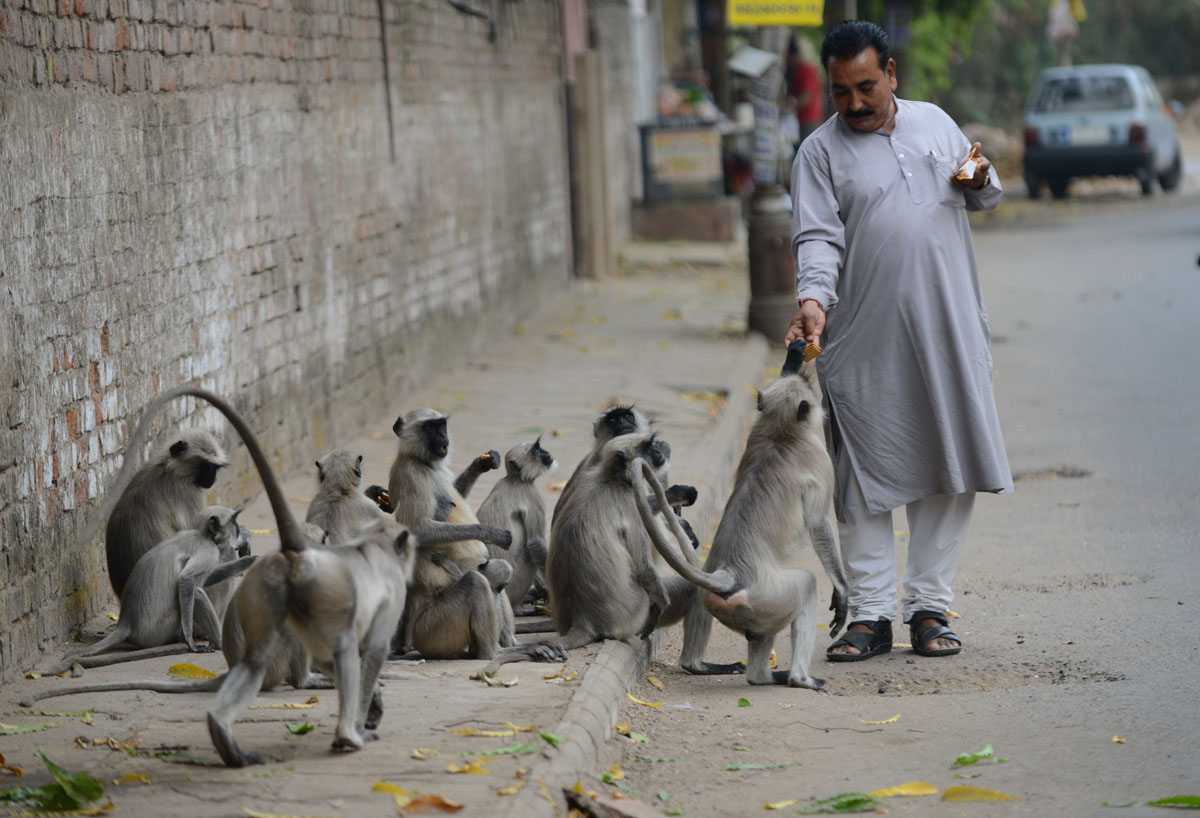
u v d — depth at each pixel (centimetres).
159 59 930
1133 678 727
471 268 1783
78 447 800
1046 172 3956
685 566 707
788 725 677
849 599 820
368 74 1396
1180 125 6756
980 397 795
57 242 775
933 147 802
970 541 1042
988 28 6425
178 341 951
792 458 747
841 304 809
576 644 745
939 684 742
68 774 541
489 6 1891
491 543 746
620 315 2139
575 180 2525
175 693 669
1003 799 569
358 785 534
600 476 774
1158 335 1905
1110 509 1102
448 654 743
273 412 1129
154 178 914
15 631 709
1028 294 2338
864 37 786
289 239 1166
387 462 1220
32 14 754
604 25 2894
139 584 746
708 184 3142
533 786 535
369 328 1383
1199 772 594
